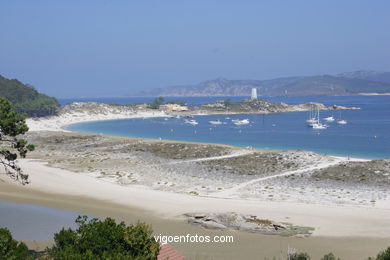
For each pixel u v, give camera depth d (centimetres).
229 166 9194
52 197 6825
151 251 2820
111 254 2645
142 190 7244
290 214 5678
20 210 5944
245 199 6550
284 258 4062
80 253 2636
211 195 6838
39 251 4100
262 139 18125
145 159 10488
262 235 4831
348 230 4997
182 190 7225
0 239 2705
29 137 15988
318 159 9306
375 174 7856
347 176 7838
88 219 5466
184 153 11062
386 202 6228
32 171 9019
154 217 5619
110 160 10388
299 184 7450
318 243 4562
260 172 8569
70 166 9638
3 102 4666
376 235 4809
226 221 5225
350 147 14838
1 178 8231
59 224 5212
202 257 4106
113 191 7181
